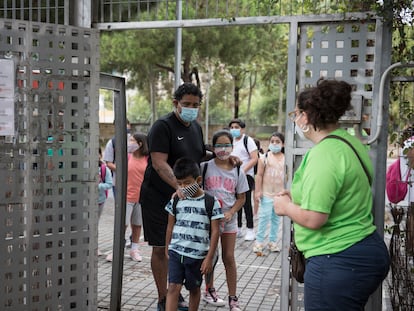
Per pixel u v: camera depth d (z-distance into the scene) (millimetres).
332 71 3539
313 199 2562
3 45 3344
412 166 3771
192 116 4137
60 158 3598
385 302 4559
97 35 3643
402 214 4051
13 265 3514
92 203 3756
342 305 2602
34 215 3551
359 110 3467
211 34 15242
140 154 6258
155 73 21203
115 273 4242
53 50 3494
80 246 3750
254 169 7824
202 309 4676
